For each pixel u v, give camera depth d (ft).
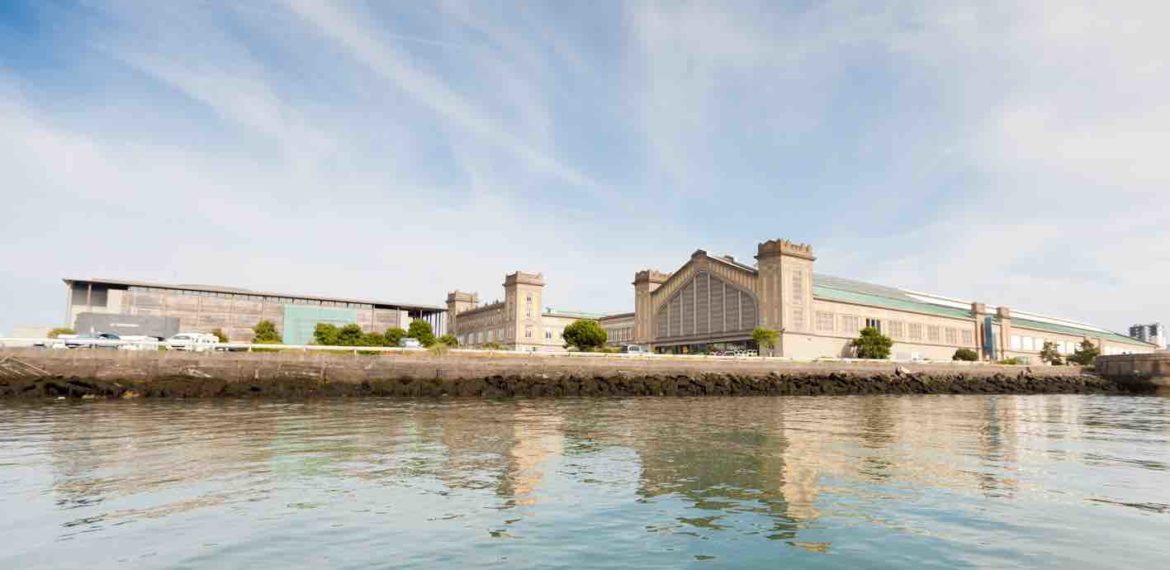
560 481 52.19
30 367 135.44
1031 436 87.45
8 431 79.30
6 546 34.86
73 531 37.58
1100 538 38.47
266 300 386.73
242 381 150.61
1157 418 121.80
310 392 151.12
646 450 68.80
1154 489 51.83
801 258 335.47
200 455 62.18
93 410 108.58
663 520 41.22
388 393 157.89
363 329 404.98
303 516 41.04
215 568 31.99
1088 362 427.33
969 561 34.32
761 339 309.42
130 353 141.90
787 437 81.30
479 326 529.45
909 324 388.37
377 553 34.35
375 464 58.44
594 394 180.34
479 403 138.82
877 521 41.52
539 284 476.95
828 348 340.80
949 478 55.21
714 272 364.99
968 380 262.26
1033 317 521.24
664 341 396.57
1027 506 45.78
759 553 35.17
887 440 79.87
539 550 35.17
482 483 51.06
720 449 70.03
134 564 32.45
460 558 33.73
